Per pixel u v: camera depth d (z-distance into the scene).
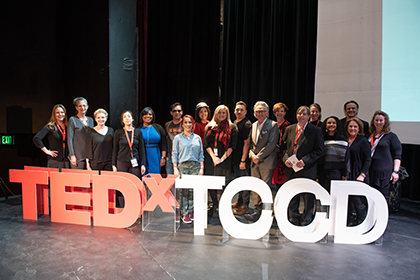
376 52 3.83
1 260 2.27
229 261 2.29
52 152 3.59
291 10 4.97
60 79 4.44
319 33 4.24
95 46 3.82
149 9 5.72
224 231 2.70
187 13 5.70
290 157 2.89
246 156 3.31
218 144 3.21
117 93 3.82
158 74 5.90
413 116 3.62
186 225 3.08
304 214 2.95
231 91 5.80
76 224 3.04
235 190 2.66
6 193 4.16
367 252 2.49
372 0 3.80
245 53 5.45
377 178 3.01
